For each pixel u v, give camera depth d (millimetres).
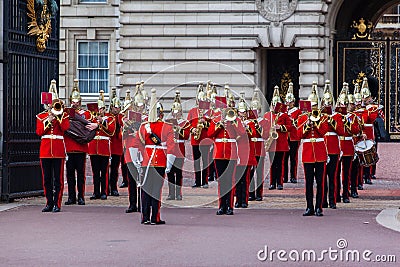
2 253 21422
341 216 28031
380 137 41844
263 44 56000
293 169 40000
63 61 57969
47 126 28906
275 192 35969
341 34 57062
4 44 31203
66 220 26984
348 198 32281
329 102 29484
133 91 56969
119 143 33875
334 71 57094
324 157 28312
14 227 25453
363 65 56875
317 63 55969
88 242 22891
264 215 28297
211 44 56344
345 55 56969
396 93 56594
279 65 58219
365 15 64312
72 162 31391
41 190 33000
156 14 56938
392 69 56750
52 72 33719
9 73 31266
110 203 31875
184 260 20531
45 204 31016
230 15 56250
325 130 28406
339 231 24719
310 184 28297
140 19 57000
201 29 56438
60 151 29078
